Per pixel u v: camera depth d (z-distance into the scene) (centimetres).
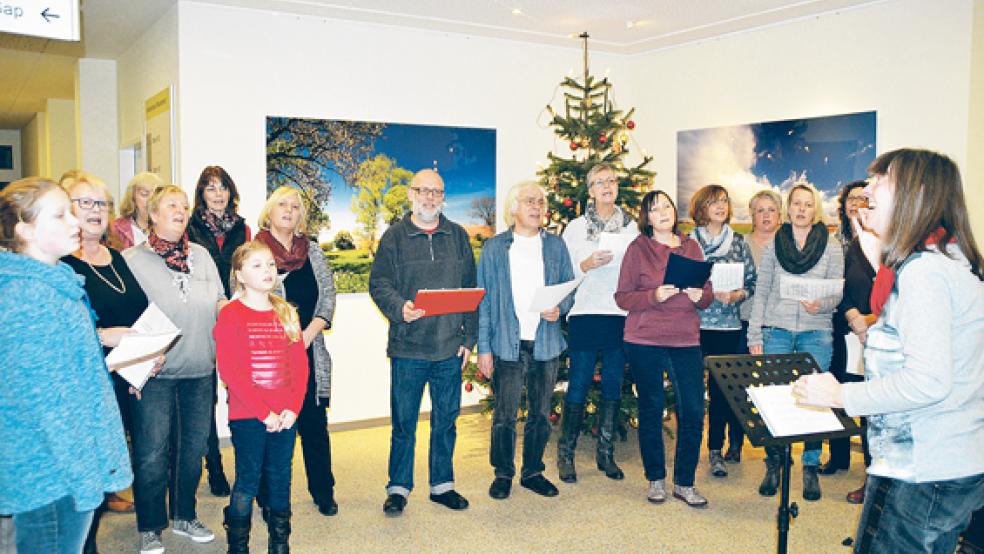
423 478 419
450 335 355
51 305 181
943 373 158
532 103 618
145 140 583
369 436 522
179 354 298
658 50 635
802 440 206
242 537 289
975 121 452
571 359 410
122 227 377
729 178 586
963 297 164
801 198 394
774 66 554
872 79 500
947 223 168
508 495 390
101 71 704
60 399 179
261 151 514
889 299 176
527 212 371
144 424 297
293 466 441
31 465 176
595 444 490
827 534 340
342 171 541
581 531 344
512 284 373
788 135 546
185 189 492
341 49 537
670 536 338
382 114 554
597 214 410
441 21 545
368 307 554
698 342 372
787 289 381
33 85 873
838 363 401
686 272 334
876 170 178
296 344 294
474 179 594
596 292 402
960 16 458
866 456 366
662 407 376
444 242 357
